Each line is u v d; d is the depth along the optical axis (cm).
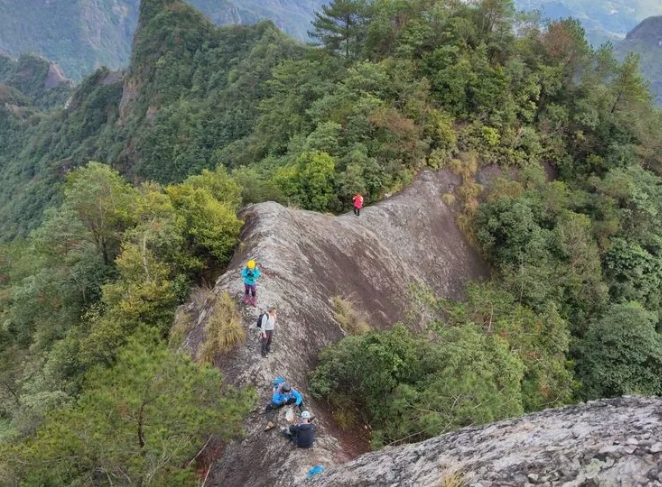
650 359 2481
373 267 2222
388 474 815
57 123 14488
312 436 1098
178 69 11612
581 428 702
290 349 1390
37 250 2588
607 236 3219
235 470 1105
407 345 1452
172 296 1878
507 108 3488
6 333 3200
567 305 2819
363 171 2798
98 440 950
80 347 1908
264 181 2838
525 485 610
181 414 1006
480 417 1185
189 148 9194
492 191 3116
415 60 3666
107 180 2616
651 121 4144
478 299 2534
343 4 4841
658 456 566
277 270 1661
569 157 3706
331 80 4312
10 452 968
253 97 9181
